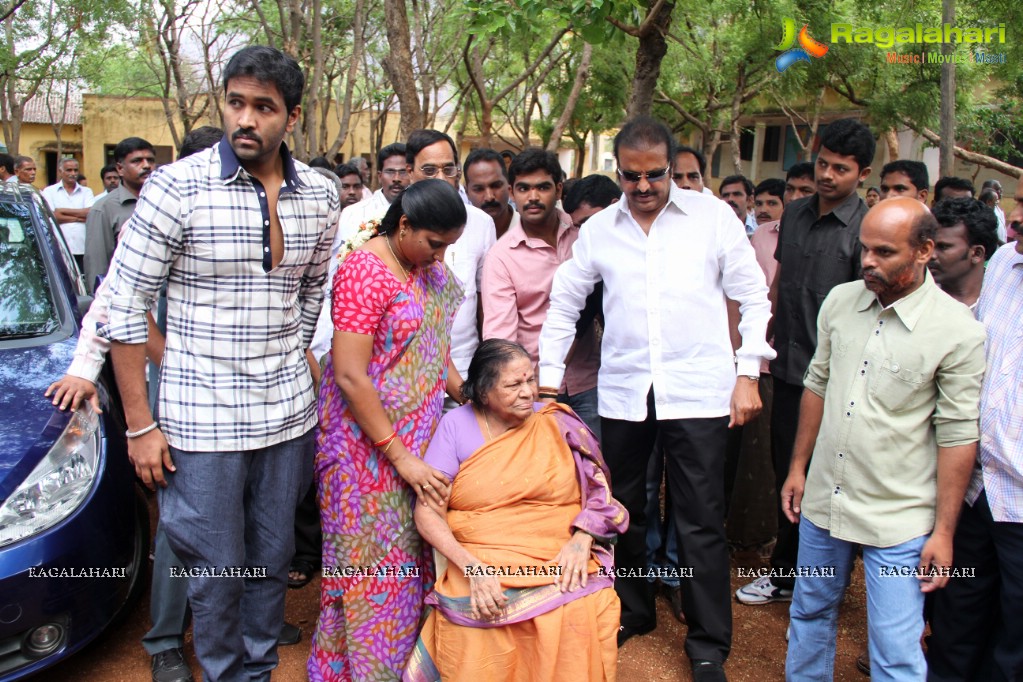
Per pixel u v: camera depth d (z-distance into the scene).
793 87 11.34
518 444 2.82
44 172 27.45
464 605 2.66
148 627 3.54
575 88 7.23
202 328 2.56
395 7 5.88
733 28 11.38
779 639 3.58
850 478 2.69
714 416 3.15
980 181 15.20
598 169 29.41
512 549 2.69
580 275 3.37
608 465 3.38
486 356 2.83
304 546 3.98
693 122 13.77
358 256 2.67
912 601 2.62
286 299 2.70
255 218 2.53
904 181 4.30
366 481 2.78
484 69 15.21
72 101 27.42
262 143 2.47
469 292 3.70
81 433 3.14
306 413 2.81
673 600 3.81
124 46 20.17
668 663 3.37
